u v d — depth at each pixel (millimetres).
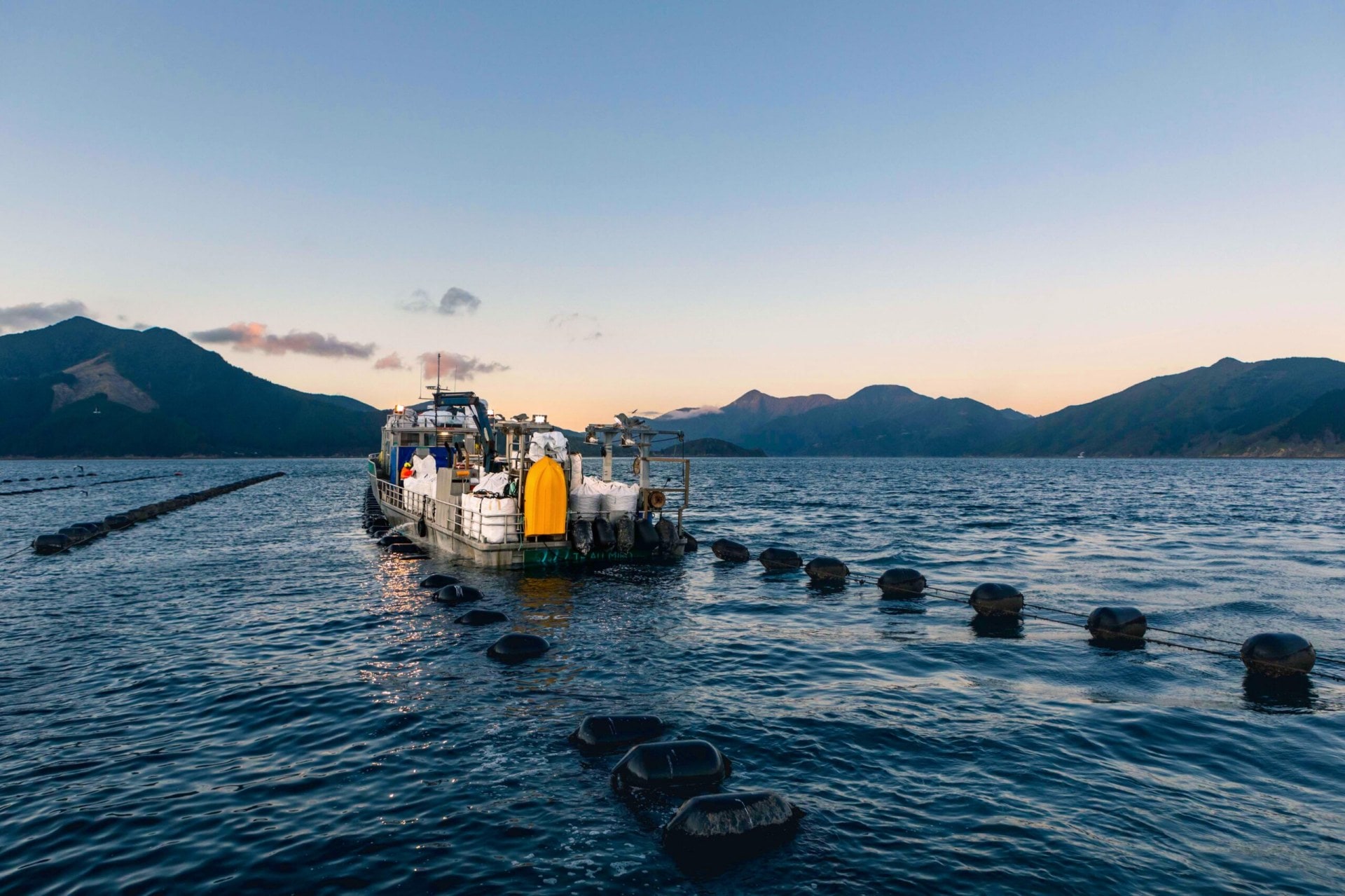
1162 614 19938
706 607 20500
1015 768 9805
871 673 14430
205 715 11719
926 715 11867
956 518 52281
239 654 15359
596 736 10328
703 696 12789
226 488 88312
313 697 12562
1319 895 6922
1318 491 98500
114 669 14281
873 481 137125
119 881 7051
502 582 23812
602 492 27844
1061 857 7512
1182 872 7293
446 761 9867
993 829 8109
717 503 70438
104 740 10664
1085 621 19172
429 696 12602
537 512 25969
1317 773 9758
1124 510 61844
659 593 22359
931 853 7562
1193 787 9312
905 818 8336
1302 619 19406
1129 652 16078
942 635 17625
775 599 21891
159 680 13531
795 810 8367
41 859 7426
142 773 9508
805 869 7238
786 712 11922
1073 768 9836
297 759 9945
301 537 39062
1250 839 7992
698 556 30219
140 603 20891
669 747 9414
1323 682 13914
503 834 7926
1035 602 21531
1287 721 11781
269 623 18203
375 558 30609
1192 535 41469
